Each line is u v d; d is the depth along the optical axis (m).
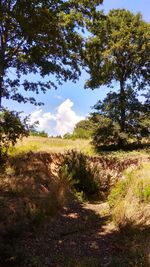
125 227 9.16
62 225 10.09
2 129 17.11
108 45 34.94
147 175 12.14
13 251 7.61
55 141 30.56
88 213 11.57
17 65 21.69
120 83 37.16
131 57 36.44
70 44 20.45
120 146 34.28
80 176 14.61
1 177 12.94
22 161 16.19
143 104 36.06
